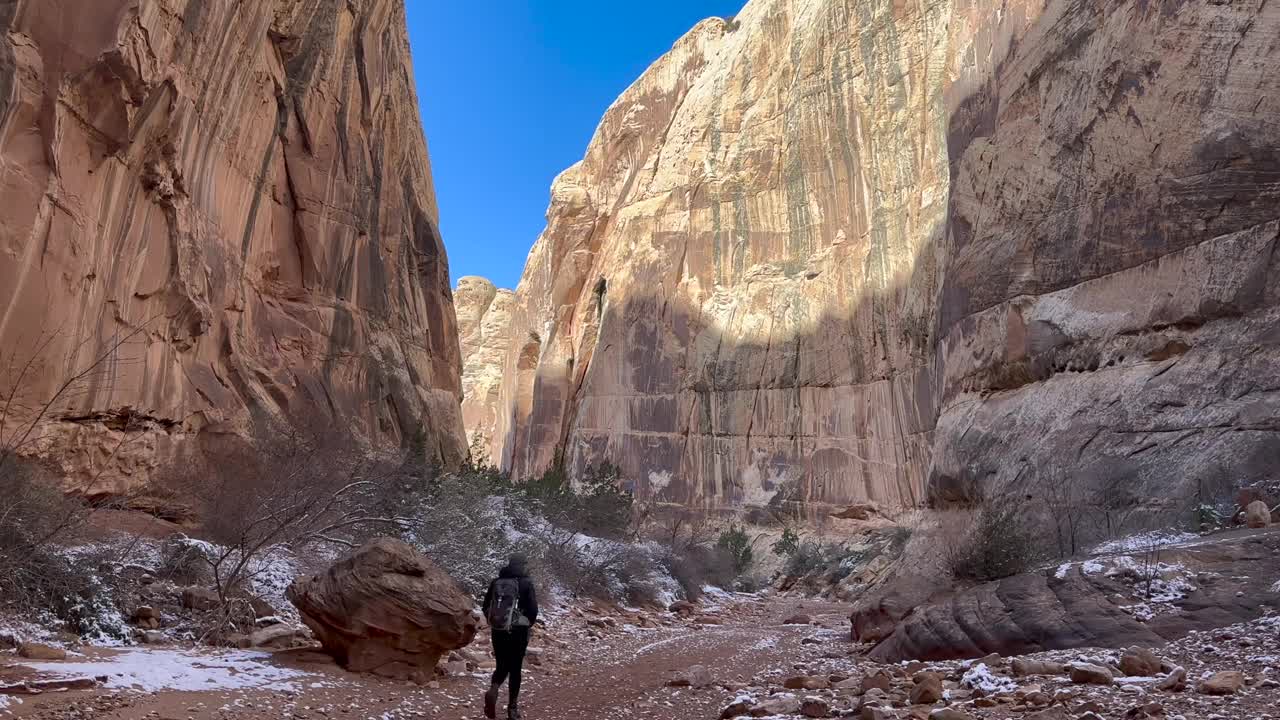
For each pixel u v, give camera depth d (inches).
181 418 569.6
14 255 415.8
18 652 271.3
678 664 390.9
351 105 955.3
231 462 557.6
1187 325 677.9
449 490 613.6
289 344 794.2
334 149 910.4
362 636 303.4
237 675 277.1
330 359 851.4
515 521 721.6
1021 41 1029.8
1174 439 611.2
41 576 323.0
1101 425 686.5
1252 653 256.4
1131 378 695.7
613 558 724.0
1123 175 776.3
